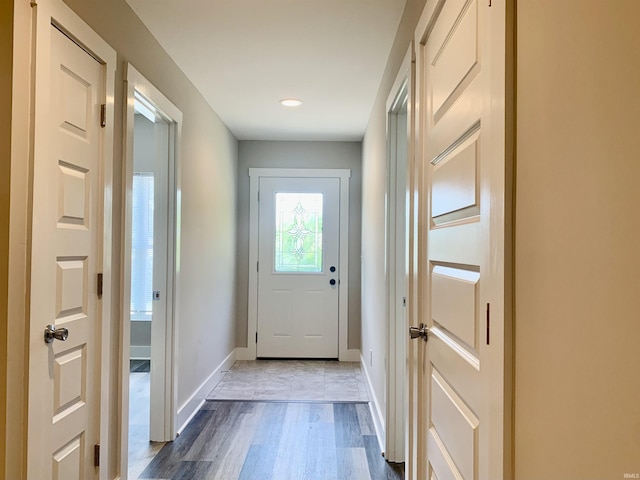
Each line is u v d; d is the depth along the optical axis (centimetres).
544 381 70
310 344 471
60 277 152
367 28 224
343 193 471
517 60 81
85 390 169
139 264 458
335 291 471
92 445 174
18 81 132
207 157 343
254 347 470
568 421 63
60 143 150
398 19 215
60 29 149
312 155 470
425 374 153
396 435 245
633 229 50
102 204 178
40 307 141
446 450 125
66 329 148
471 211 105
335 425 294
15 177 132
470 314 104
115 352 192
